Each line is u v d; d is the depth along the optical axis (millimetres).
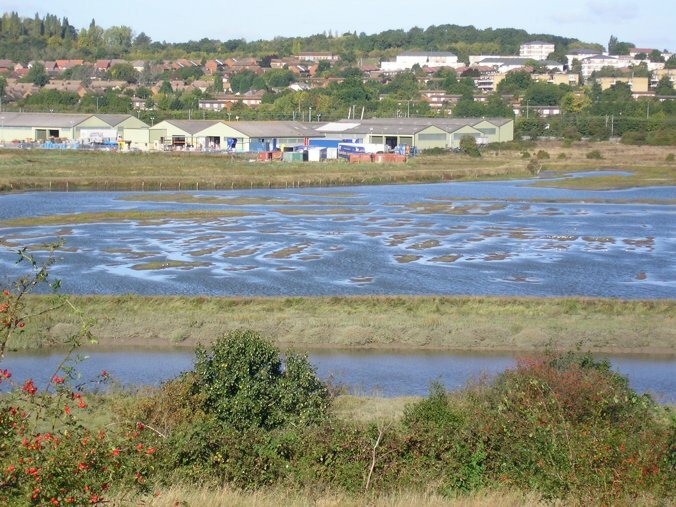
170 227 70750
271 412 24109
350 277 51969
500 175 124062
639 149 157875
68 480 11898
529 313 42344
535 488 16969
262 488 17891
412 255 59562
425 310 42438
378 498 17375
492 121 166750
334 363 35188
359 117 199125
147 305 42375
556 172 130375
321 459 19094
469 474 18469
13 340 36281
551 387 22062
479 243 65250
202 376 24781
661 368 35375
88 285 48469
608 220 78938
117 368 33938
